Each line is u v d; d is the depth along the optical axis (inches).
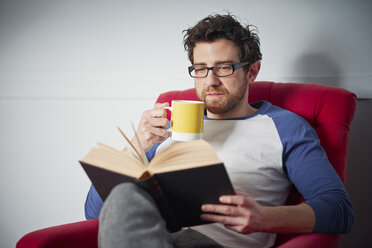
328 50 52.6
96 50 66.4
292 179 39.0
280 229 30.9
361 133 53.4
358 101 52.9
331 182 35.5
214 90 41.7
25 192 74.6
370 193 54.1
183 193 28.5
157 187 27.9
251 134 41.0
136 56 64.4
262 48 56.4
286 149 39.5
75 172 70.9
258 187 39.3
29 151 73.2
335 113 42.9
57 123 70.8
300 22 53.9
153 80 63.6
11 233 76.0
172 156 28.6
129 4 63.8
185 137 35.9
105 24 65.5
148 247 24.1
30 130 72.6
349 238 55.9
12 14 70.3
